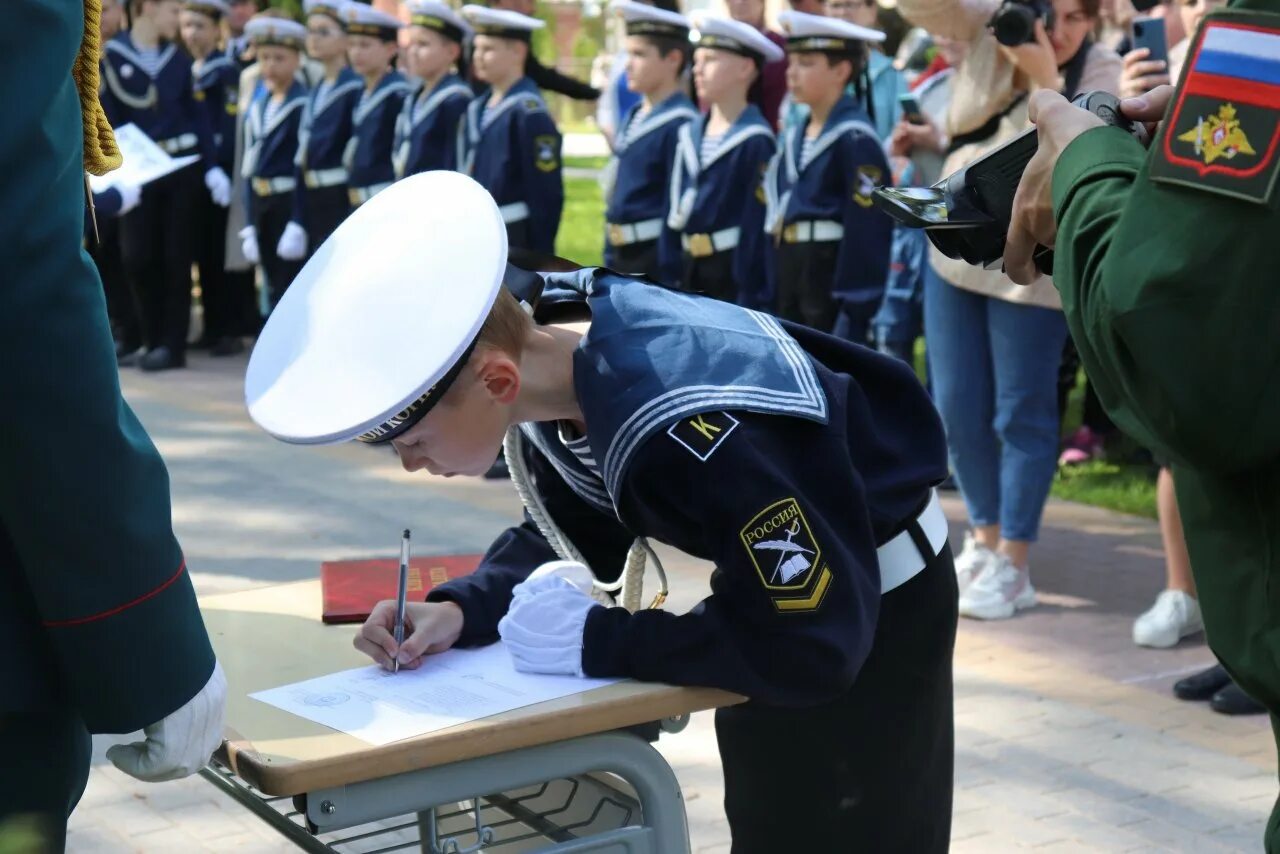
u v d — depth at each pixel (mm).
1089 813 3211
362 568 2193
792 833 2020
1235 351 1170
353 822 1572
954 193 1540
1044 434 4477
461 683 1736
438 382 1628
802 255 5594
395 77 8242
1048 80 4055
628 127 6574
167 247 8648
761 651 1667
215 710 1527
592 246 14688
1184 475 1344
